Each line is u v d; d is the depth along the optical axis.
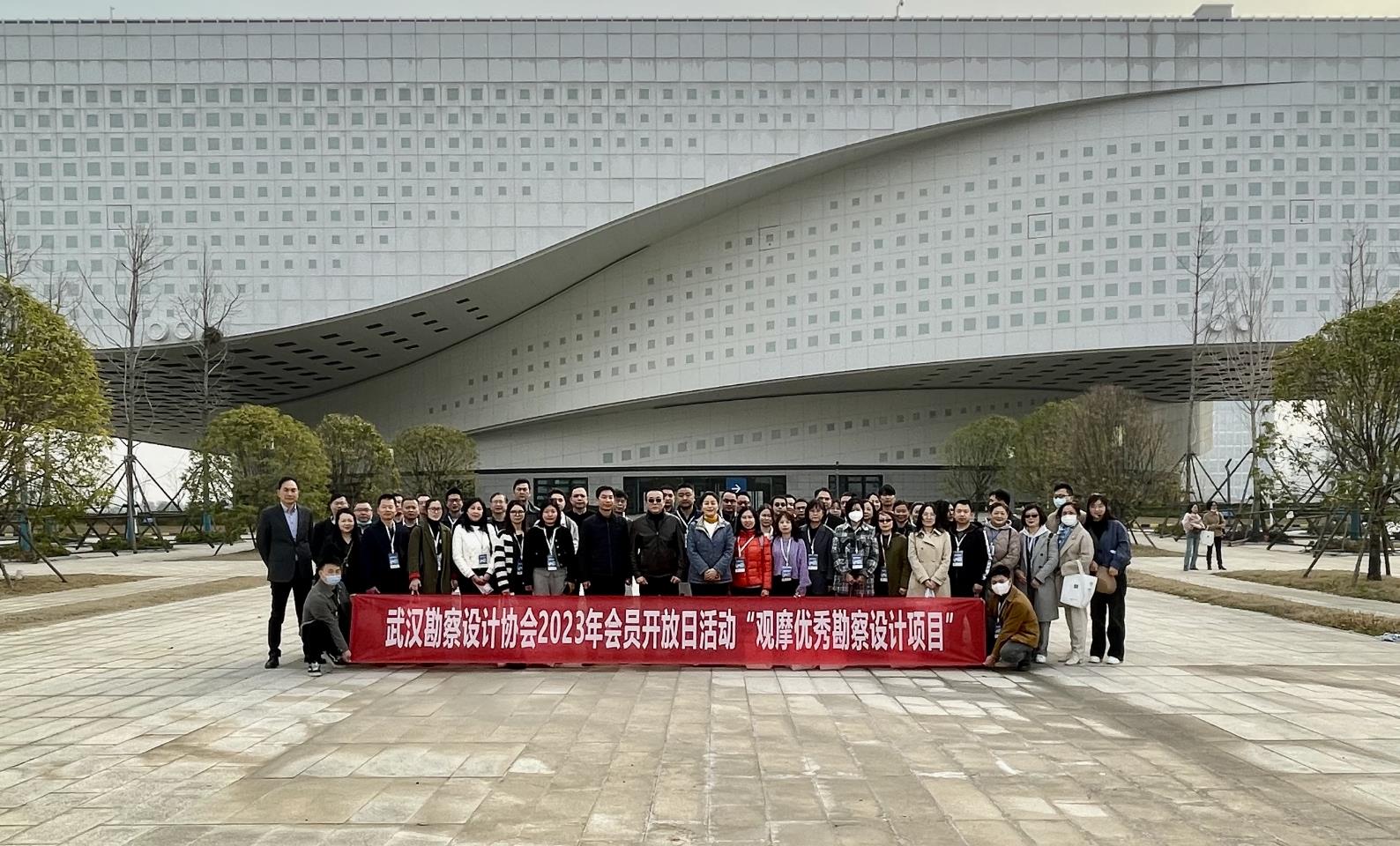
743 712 6.97
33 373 16.94
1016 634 8.72
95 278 40.47
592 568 9.12
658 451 48.91
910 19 41.00
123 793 5.02
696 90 41.62
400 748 5.93
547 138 41.66
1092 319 39.91
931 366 42.34
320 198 41.38
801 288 44.03
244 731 6.38
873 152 42.50
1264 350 36.91
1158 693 7.74
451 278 41.59
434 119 41.62
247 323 41.06
